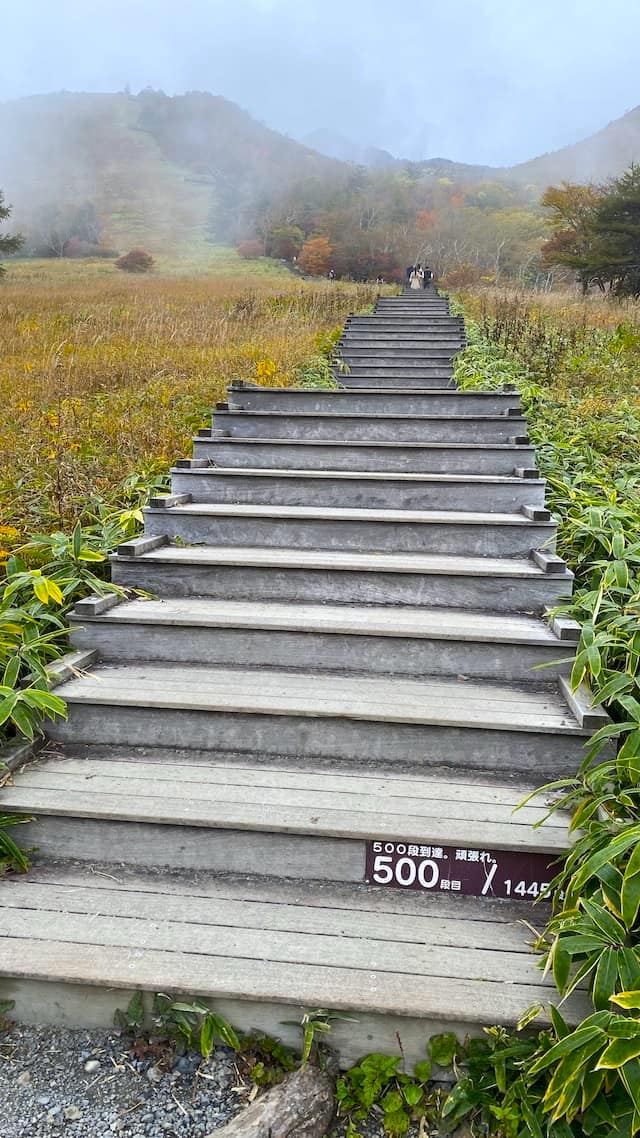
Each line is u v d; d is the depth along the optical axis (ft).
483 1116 5.65
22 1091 5.83
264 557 11.28
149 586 11.18
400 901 7.05
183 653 9.93
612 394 23.31
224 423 17.01
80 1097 5.79
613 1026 4.95
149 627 9.91
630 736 6.99
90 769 8.24
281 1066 6.03
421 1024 5.94
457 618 10.12
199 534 12.38
